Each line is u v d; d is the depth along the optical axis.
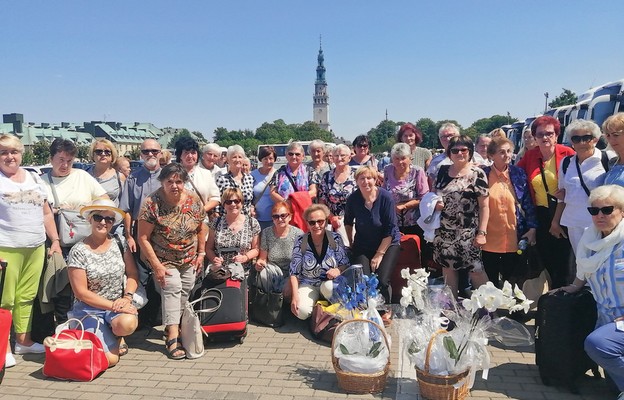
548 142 5.33
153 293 5.55
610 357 3.54
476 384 4.13
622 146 4.34
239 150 6.86
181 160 6.09
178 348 4.87
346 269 5.30
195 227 5.05
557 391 4.01
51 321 5.20
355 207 5.70
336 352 4.11
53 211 5.23
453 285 5.22
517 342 4.68
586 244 3.89
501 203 5.15
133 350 5.03
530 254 5.39
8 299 4.81
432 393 3.75
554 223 5.26
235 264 5.40
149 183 5.61
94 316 4.66
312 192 6.84
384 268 5.46
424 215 5.20
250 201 6.96
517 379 4.23
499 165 5.23
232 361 4.70
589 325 3.99
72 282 4.63
